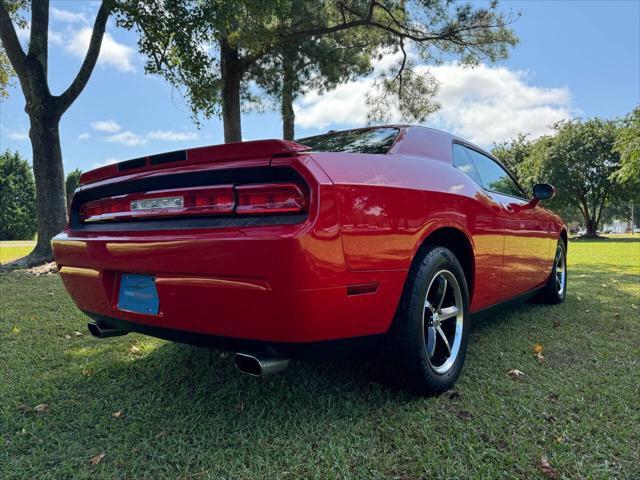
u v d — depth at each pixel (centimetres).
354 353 183
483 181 291
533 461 156
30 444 175
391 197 184
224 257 156
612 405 198
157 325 188
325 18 1194
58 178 870
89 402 212
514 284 308
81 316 390
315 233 152
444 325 232
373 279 174
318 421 186
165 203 184
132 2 823
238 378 235
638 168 2239
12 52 857
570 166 2905
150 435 178
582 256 1035
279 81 1362
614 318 360
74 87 879
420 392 205
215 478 150
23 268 765
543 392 212
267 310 154
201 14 868
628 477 146
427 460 156
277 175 163
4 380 241
